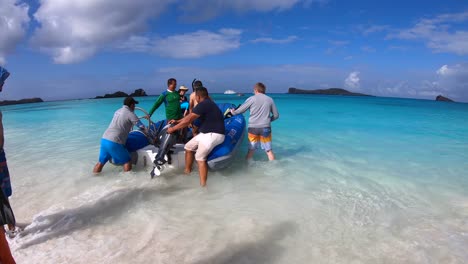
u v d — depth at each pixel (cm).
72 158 569
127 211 325
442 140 747
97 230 284
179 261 235
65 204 340
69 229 286
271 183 422
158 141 490
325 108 1842
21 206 342
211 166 424
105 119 1295
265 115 514
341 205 348
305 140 742
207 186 405
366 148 648
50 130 966
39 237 271
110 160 455
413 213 328
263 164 514
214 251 250
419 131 895
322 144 692
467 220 311
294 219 311
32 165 522
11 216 208
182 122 416
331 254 248
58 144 720
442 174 467
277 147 658
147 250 250
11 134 903
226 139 472
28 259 237
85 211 323
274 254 247
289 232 284
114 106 2188
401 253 249
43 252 247
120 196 364
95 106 2225
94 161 544
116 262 233
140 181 421
